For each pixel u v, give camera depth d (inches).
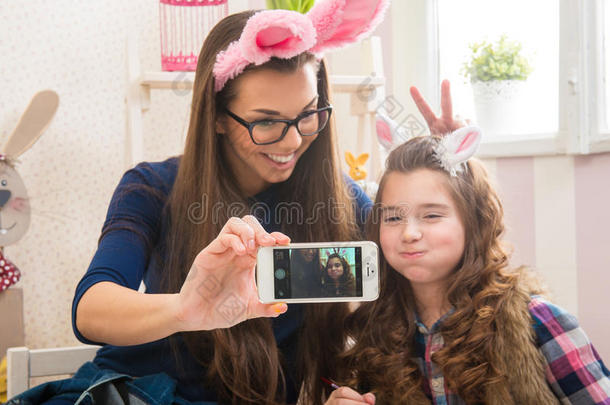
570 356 32.4
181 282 34.9
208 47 33.2
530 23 57.7
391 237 34.9
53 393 34.4
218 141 34.6
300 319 37.7
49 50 58.4
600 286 50.4
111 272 31.4
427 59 62.6
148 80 51.4
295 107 31.1
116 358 37.3
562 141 52.1
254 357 34.8
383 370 35.0
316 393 37.4
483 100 58.4
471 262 35.0
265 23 28.5
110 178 60.2
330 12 31.0
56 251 57.6
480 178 36.9
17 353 40.9
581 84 50.9
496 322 33.3
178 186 34.6
